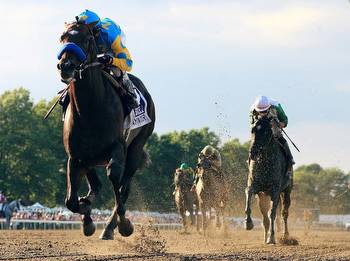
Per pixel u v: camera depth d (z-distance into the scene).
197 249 13.06
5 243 14.50
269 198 16.31
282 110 15.89
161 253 11.40
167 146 73.88
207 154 21.56
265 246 14.51
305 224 32.75
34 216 40.44
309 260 10.39
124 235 11.61
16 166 61.22
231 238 19.44
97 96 10.25
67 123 10.48
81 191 54.75
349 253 12.22
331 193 80.44
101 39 11.00
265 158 15.24
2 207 36.69
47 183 61.78
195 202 25.69
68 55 9.93
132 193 36.59
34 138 62.25
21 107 64.25
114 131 10.47
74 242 15.24
